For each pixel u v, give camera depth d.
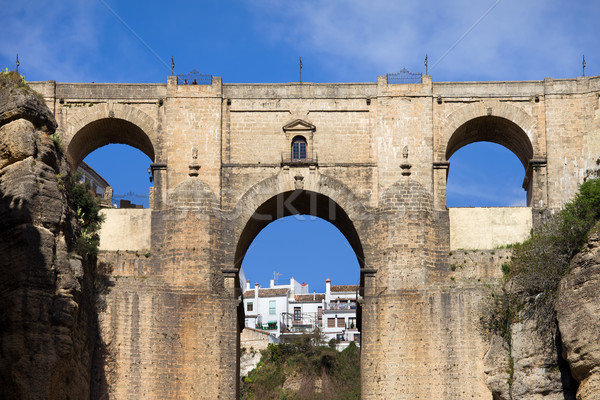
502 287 70.38
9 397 60.28
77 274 65.00
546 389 67.19
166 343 69.94
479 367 69.06
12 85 66.88
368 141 73.44
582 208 69.06
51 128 67.62
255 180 73.00
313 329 128.75
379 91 74.06
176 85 74.50
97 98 74.75
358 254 75.62
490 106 73.88
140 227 72.50
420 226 71.81
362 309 70.88
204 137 73.56
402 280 70.94
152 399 69.06
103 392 68.75
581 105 73.44
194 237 71.81
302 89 74.25
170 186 72.88
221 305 70.69
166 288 70.94
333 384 115.25
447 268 71.44
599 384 63.69
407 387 69.19
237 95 74.25
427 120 73.56
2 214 63.41
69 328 62.75
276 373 117.00
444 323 70.00
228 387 69.44
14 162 65.19
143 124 74.25
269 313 135.38
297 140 73.94
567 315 65.94
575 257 67.88
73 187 71.12
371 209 72.44
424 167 72.94
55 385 61.97
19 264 62.00
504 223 72.31
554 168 72.81
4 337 61.09
